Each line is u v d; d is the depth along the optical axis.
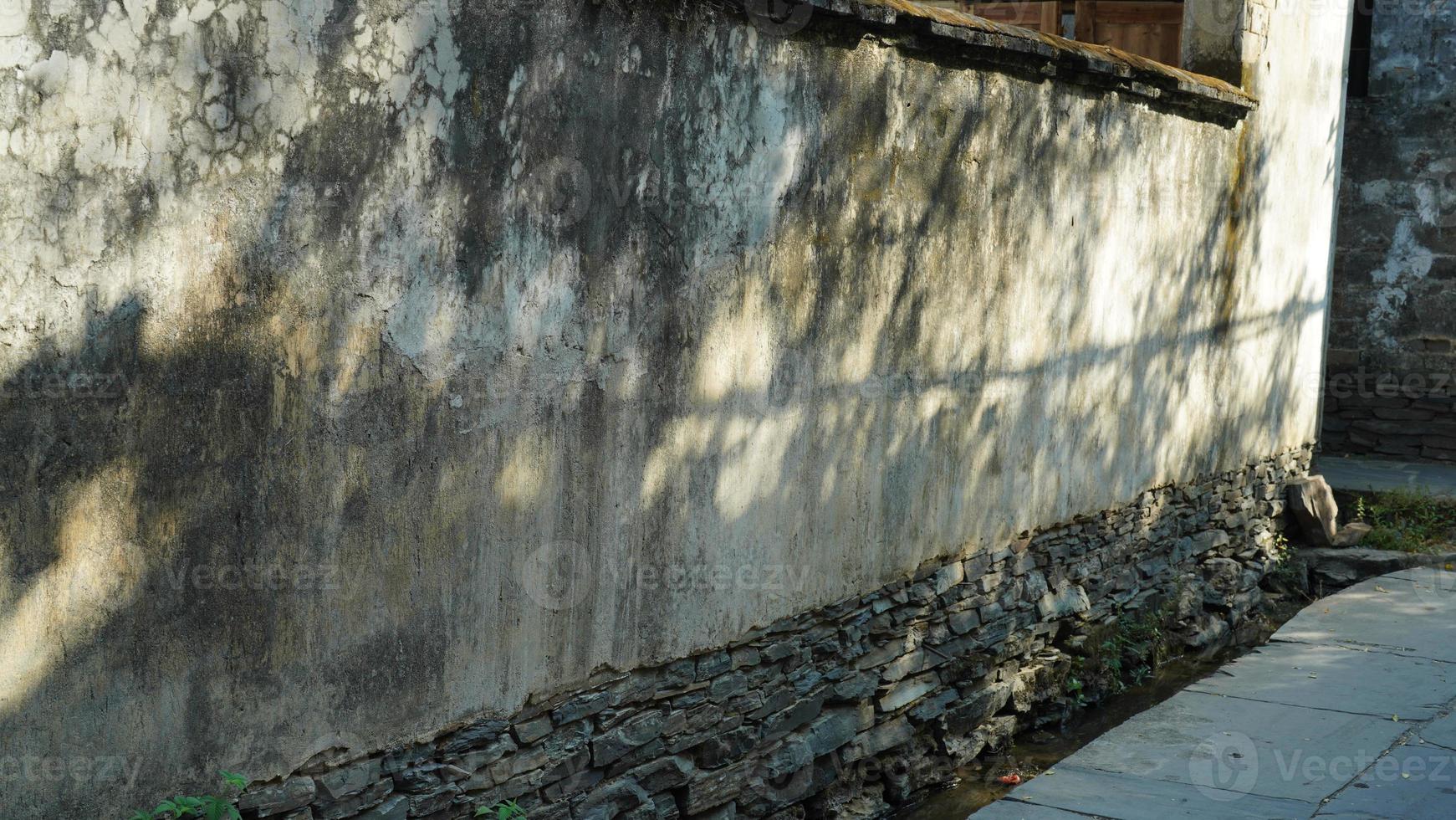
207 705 3.08
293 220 3.10
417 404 3.44
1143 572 7.17
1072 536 6.51
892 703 5.30
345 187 3.20
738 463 4.46
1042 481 6.18
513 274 3.63
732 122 4.24
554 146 3.70
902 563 5.32
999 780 5.62
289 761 3.27
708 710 4.48
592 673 4.05
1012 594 6.03
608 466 4.00
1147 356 6.99
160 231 2.86
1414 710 5.98
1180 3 9.11
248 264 3.03
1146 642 6.97
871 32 4.68
